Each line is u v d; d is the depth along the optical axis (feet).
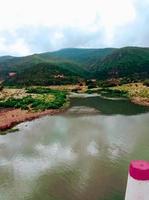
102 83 402.31
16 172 70.28
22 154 84.28
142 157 79.71
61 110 169.17
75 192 58.80
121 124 126.31
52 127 121.29
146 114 154.81
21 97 234.17
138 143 94.27
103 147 89.92
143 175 20.77
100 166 72.95
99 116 148.66
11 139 102.22
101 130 114.21
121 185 61.41
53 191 59.52
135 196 21.18
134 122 131.13
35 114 153.28
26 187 61.72
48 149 88.74
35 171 70.64
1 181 65.16
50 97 227.20
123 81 427.74
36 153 84.84
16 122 131.85
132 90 288.51
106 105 196.24
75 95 282.97
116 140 98.27
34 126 124.26
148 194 21.07
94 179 64.90
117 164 74.18
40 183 63.57
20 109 172.35
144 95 239.71
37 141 98.58
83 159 78.64
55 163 75.87
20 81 537.24
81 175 67.36
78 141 97.55
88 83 428.56
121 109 175.63
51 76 570.46
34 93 288.71
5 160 79.36
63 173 68.74
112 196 56.49
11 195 58.13
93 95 279.69
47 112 160.45
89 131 112.57
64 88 364.58
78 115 152.25
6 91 314.14
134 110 170.81
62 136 104.99
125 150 86.53
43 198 56.59
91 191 59.00
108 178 65.21
